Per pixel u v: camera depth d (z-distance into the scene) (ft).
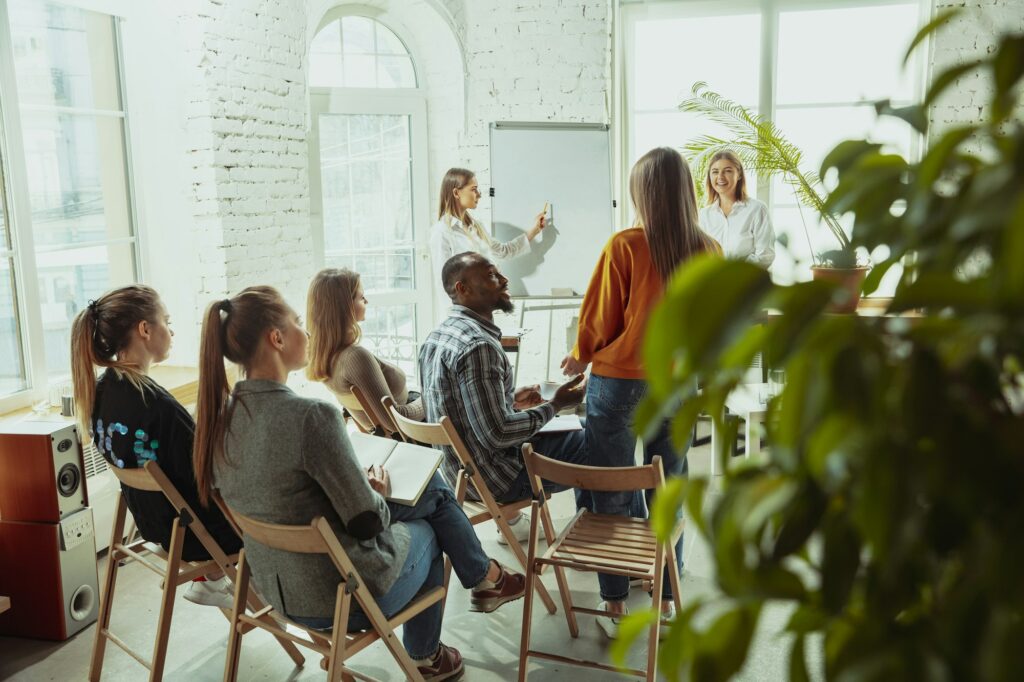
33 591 9.75
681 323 1.53
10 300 12.03
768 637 9.11
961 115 16.88
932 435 1.51
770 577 1.78
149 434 8.25
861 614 1.80
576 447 10.14
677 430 1.92
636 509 10.19
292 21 16.20
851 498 1.67
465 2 18.69
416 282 20.07
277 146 15.94
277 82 15.84
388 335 19.97
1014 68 1.56
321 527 6.64
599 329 9.05
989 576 1.46
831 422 1.58
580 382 9.61
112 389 8.38
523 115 18.97
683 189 8.64
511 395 9.42
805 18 17.90
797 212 18.34
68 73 13.01
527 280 17.93
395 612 7.70
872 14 17.60
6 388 12.02
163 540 8.61
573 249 17.95
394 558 7.43
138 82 14.21
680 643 1.85
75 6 12.94
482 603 9.12
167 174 14.49
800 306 1.59
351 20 18.56
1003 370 1.65
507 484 9.55
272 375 7.11
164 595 8.22
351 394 10.91
